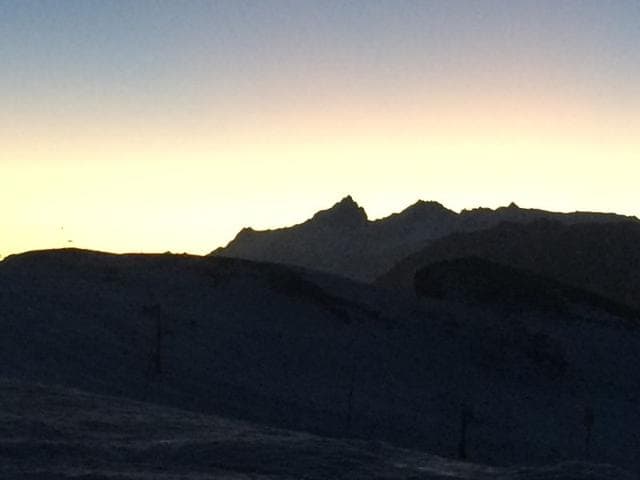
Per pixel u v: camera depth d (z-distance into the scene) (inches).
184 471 439.8
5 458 440.5
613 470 486.6
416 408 2018.9
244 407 1731.1
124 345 1959.9
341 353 2396.7
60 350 1791.3
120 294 2433.6
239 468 454.3
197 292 2640.3
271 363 2186.3
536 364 2625.5
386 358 2436.0
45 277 2409.0
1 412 565.6
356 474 448.8
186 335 2213.3
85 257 2733.8
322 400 1910.7
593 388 2554.1
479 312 2947.8
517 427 1972.2
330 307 2709.2
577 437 1985.7
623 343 2928.2
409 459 509.0
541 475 466.3
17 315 1948.8
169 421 599.5
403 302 2910.9
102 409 630.5
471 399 2215.8
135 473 427.2
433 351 2566.4
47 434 505.0
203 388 1803.6
